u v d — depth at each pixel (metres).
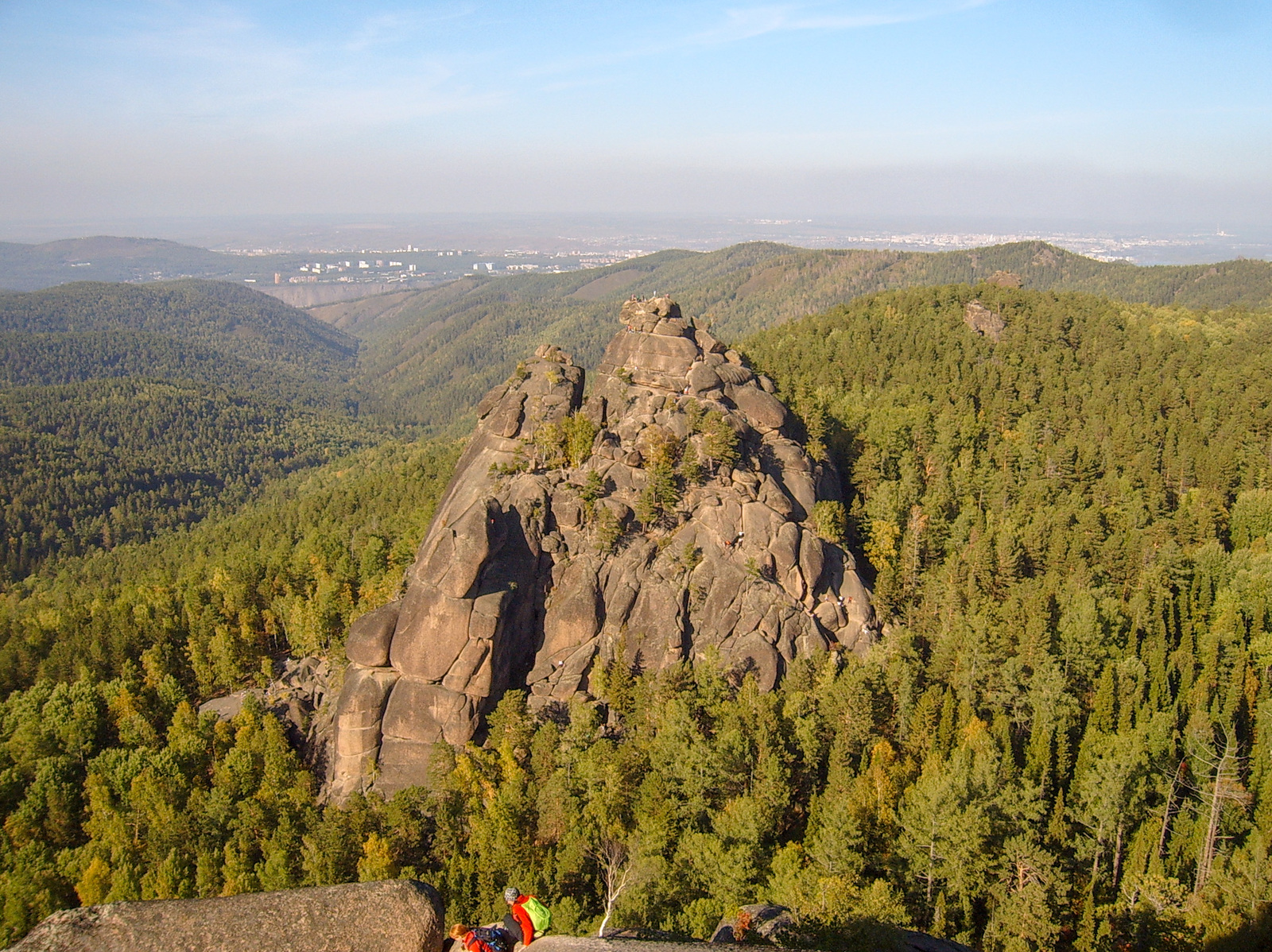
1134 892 53.53
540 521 89.56
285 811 72.75
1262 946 42.62
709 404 99.31
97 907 12.72
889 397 150.75
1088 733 69.00
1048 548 106.69
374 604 95.56
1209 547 104.81
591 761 70.56
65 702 88.75
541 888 57.97
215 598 109.38
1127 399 153.88
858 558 103.19
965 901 53.41
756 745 70.56
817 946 41.78
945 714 70.44
